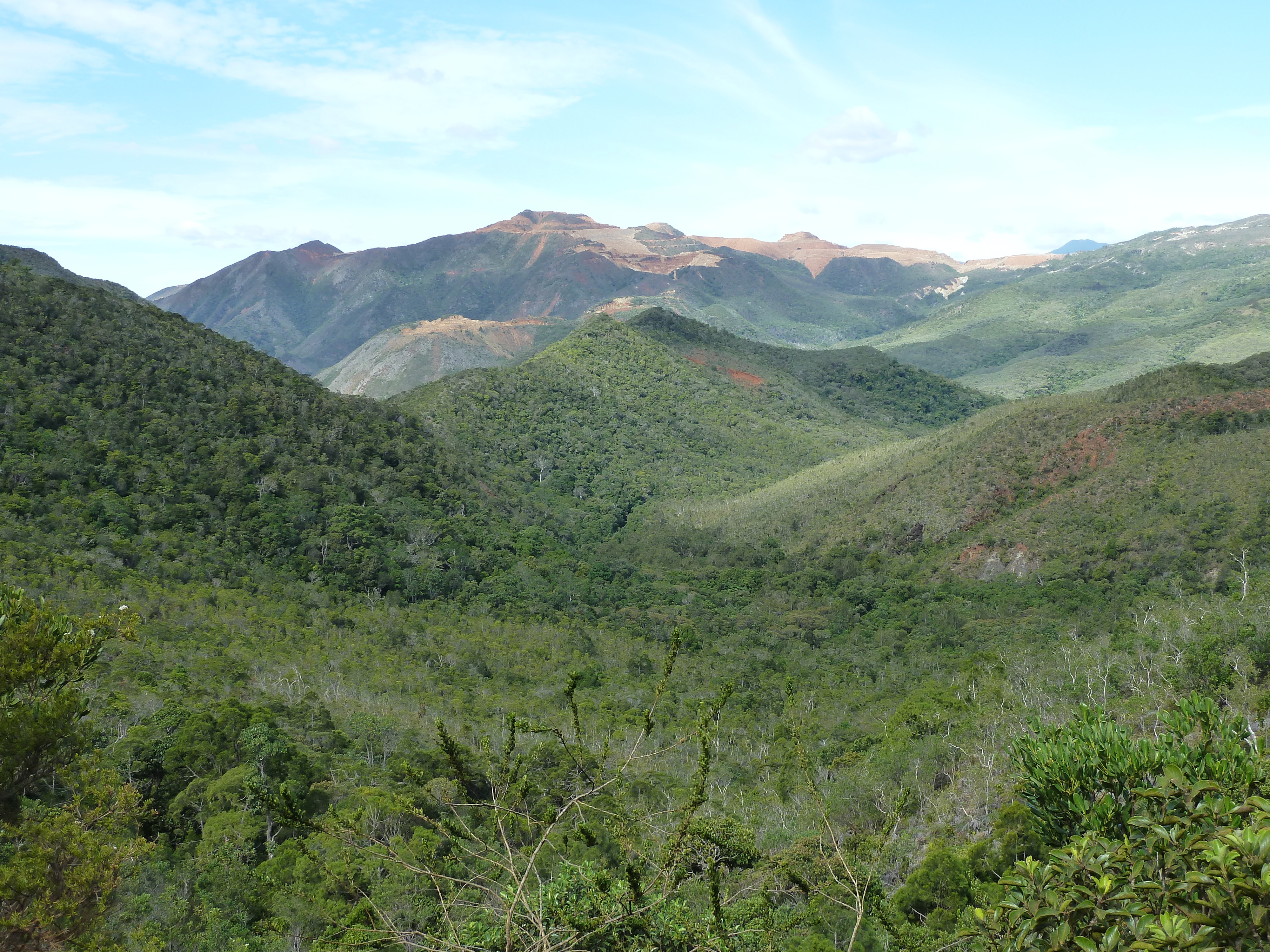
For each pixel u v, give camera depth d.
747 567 114.44
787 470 174.75
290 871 26.94
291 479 96.38
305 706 50.84
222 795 35.22
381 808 28.53
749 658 80.44
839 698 65.31
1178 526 87.50
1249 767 11.36
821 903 19.75
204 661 56.47
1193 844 9.38
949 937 11.76
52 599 57.59
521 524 120.62
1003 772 33.59
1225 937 8.00
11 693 13.16
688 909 10.69
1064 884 9.84
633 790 37.22
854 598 98.06
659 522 142.00
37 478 76.69
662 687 10.33
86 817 13.54
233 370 111.69
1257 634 38.50
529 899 9.65
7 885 11.59
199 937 23.14
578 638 82.56
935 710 48.06
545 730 10.59
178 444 92.56
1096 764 12.77
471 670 70.00
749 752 53.78
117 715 42.50
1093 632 71.31
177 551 77.69
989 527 104.69
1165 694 36.09
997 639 74.81
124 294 150.00
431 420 147.50
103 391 93.62
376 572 89.44
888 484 124.25
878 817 34.62
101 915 12.82
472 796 10.45
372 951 10.11
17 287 99.81
